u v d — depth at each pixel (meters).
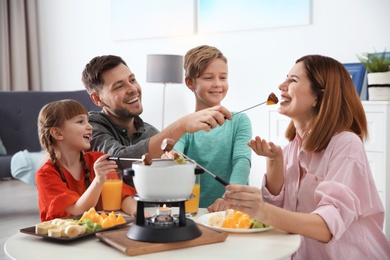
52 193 1.62
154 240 1.17
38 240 1.28
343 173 1.45
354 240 1.50
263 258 1.12
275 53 4.57
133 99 1.97
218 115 1.47
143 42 5.47
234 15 4.77
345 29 4.20
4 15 6.18
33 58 6.34
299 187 1.64
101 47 5.82
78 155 1.82
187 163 1.19
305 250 1.58
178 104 5.22
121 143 2.02
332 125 1.54
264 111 4.65
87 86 2.06
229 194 1.27
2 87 6.19
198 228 1.25
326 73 1.57
